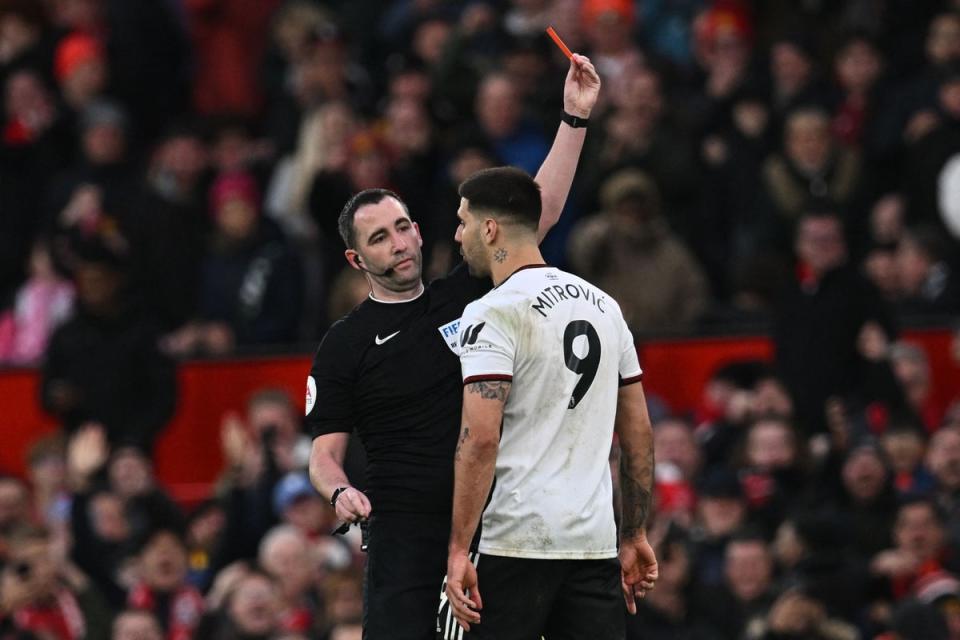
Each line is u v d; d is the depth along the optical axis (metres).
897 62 57.50
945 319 49.62
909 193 52.78
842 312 46.12
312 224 53.12
